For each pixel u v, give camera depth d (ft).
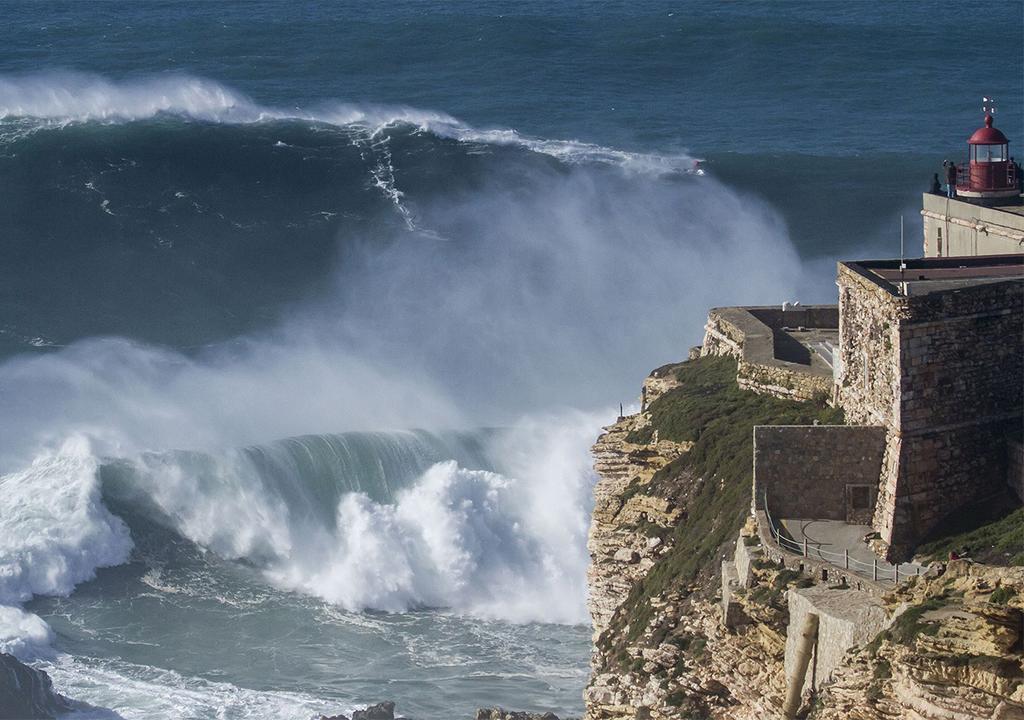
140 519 537.24
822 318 426.92
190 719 410.52
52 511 526.98
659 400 398.62
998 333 296.51
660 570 343.67
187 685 434.71
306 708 419.54
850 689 226.99
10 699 392.27
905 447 291.99
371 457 562.25
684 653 308.19
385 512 540.11
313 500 552.00
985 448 296.51
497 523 536.42
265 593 506.07
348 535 534.37
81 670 442.50
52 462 556.10
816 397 359.66
